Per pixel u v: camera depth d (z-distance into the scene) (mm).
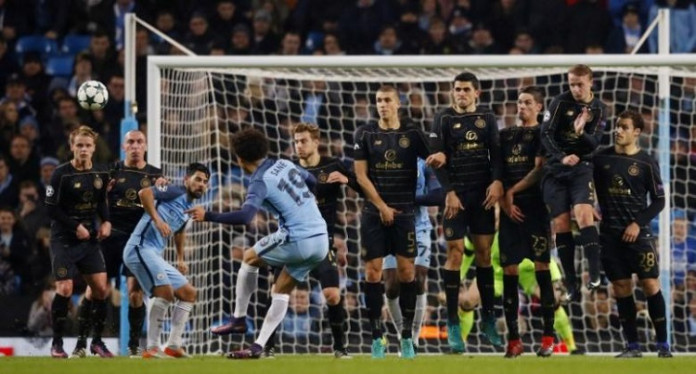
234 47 51906
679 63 34844
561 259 31312
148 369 23016
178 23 52844
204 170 31516
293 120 47500
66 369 23188
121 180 34062
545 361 27016
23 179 48031
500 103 42094
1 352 37344
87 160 32562
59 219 32250
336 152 47125
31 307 41250
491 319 32500
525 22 52406
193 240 38188
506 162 31859
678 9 53188
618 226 31203
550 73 38375
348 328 41719
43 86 51031
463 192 31562
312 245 27484
